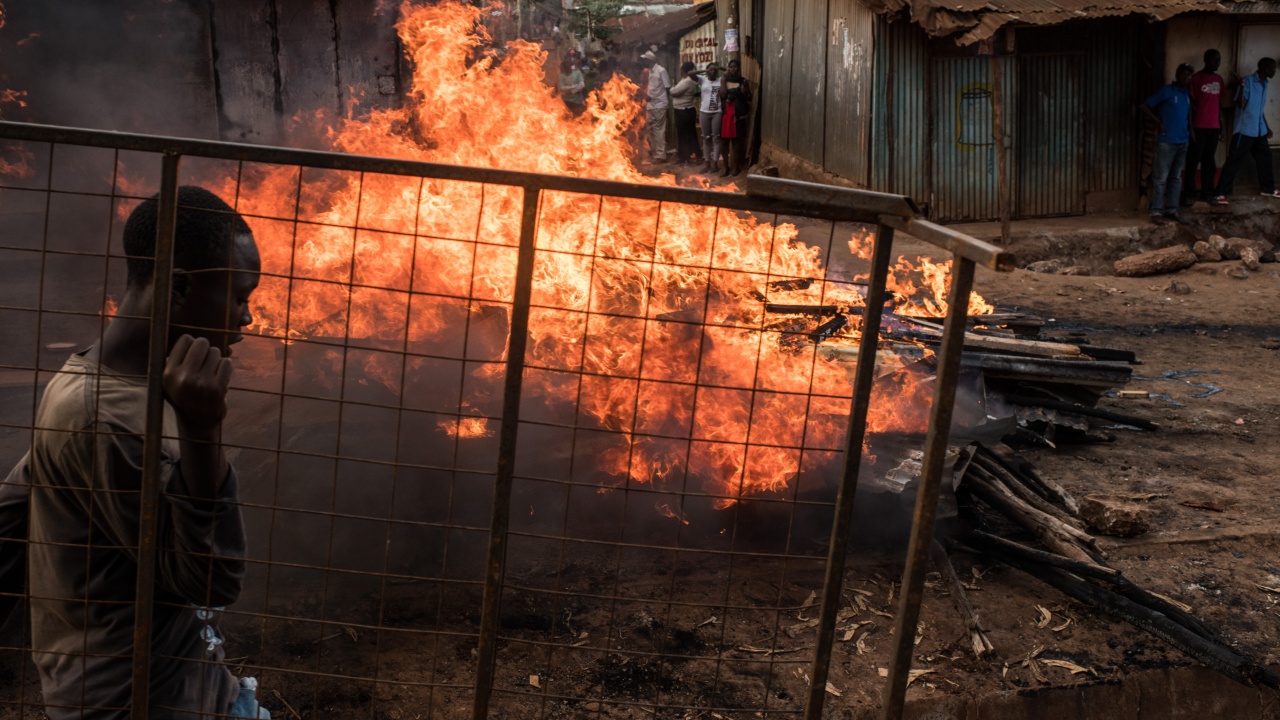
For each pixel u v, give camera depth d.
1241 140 13.57
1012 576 4.08
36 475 1.76
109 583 1.79
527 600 3.70
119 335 1.76
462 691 3.15
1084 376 5.43
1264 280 11.03
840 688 3.29
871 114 12.64
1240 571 4.21
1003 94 12.95
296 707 3.03
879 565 4.08
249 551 3.83
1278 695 3.44
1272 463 5.51
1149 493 4.98
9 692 2.99
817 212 1.68
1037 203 13.44
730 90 16.92
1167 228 12.98
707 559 4.05
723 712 3.11
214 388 1.66
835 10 13.49
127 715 1.83
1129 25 13.23
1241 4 12.90
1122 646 3.59
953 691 3.29
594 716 3.07
